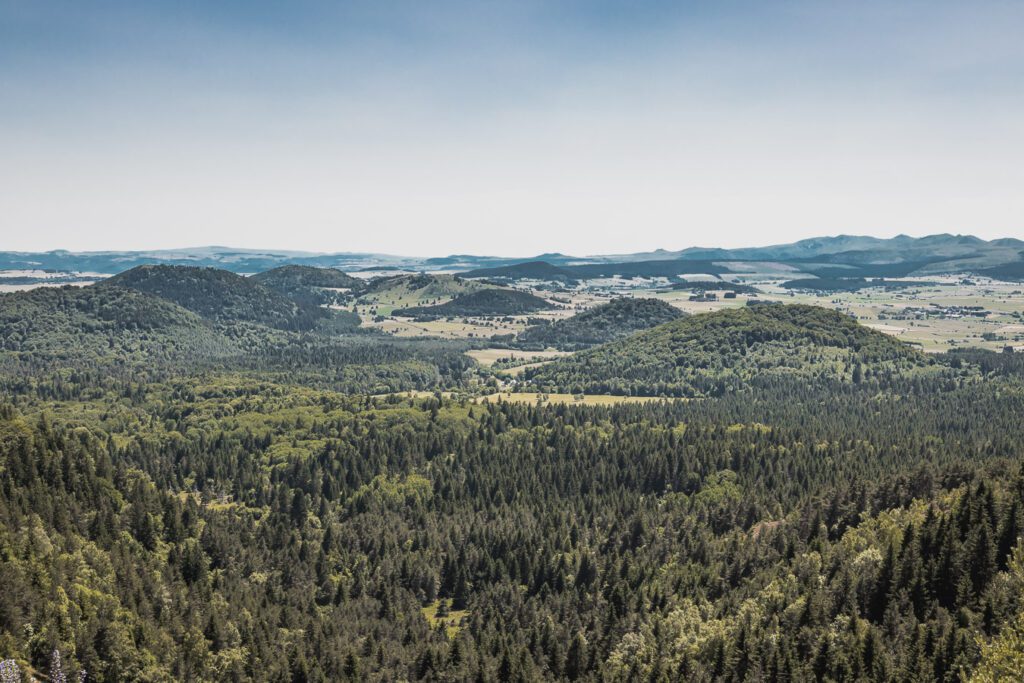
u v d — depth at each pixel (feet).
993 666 456.45
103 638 574.97
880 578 590.55
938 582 570.87
